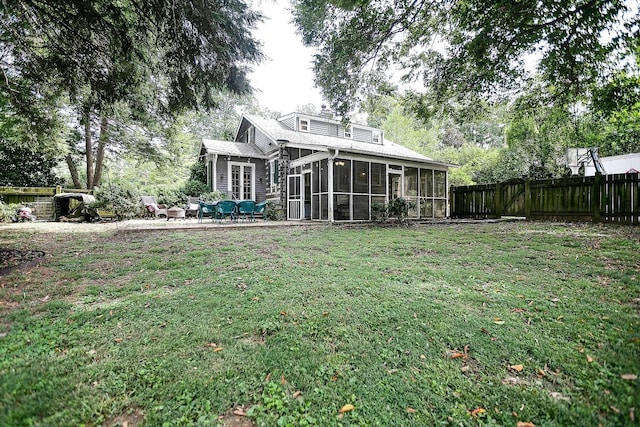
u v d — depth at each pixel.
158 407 1.58
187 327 2.46
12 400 1.59
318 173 11.90
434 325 2.46
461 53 7.27
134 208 13.37
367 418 1.54
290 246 5.82
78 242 6.26
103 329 2.43
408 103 9.61
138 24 5.33
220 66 6.05
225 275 3.87
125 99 6.69
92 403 1.60
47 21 5.23
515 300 2.93
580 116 10.27
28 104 7.60
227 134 26.14
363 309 2.77
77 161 18.33
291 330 2.40
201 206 10.87
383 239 6.56
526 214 11.10
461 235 6.95
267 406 1.61
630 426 1.44
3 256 4.89
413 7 6.53
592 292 3.06
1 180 16.39
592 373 1.83
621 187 8.60
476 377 1.85
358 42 7.10
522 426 1.48
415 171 13.42
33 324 2.50
